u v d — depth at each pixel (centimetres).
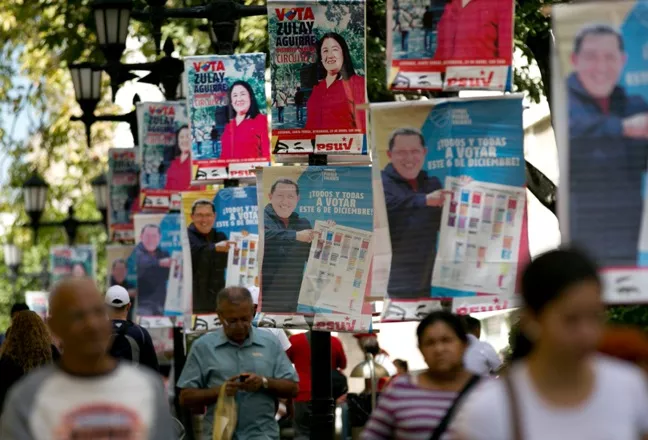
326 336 1307
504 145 1031
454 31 1052
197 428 1911
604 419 470
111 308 1312
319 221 1289
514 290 1024
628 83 795
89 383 591
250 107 1581
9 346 1100
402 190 1043
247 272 1597
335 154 1312
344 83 1302
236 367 1132
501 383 478
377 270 1046
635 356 551
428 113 1040
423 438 711
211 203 1600
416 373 740
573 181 795
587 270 469
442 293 1033
